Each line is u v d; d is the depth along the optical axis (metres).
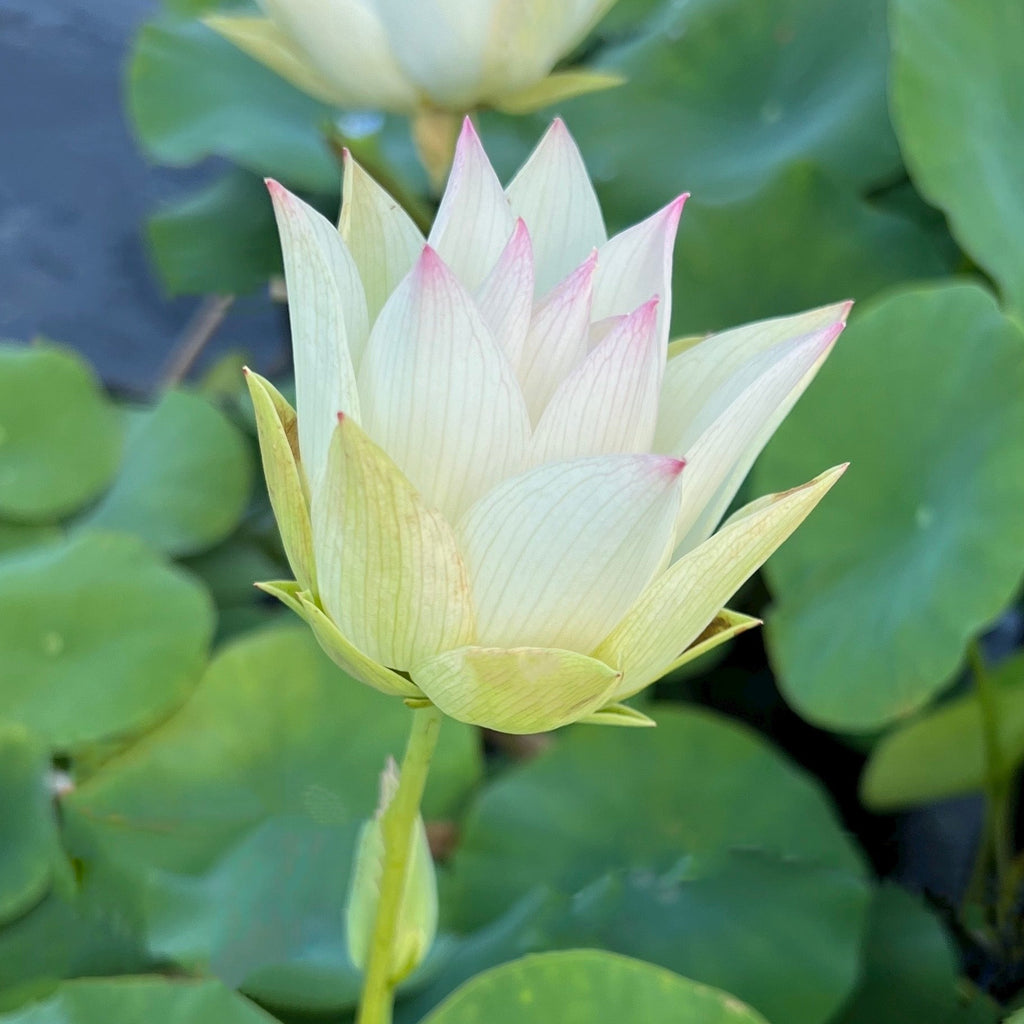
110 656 1.42
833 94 1.55
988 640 1.62
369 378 1.13
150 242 1.67
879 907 1.39
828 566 1.41
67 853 1.37
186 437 1.56
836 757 1.52
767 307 1.49
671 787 1.40
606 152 1.59
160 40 1.68
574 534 1.12
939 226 1.54
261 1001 1.32
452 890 1.38
